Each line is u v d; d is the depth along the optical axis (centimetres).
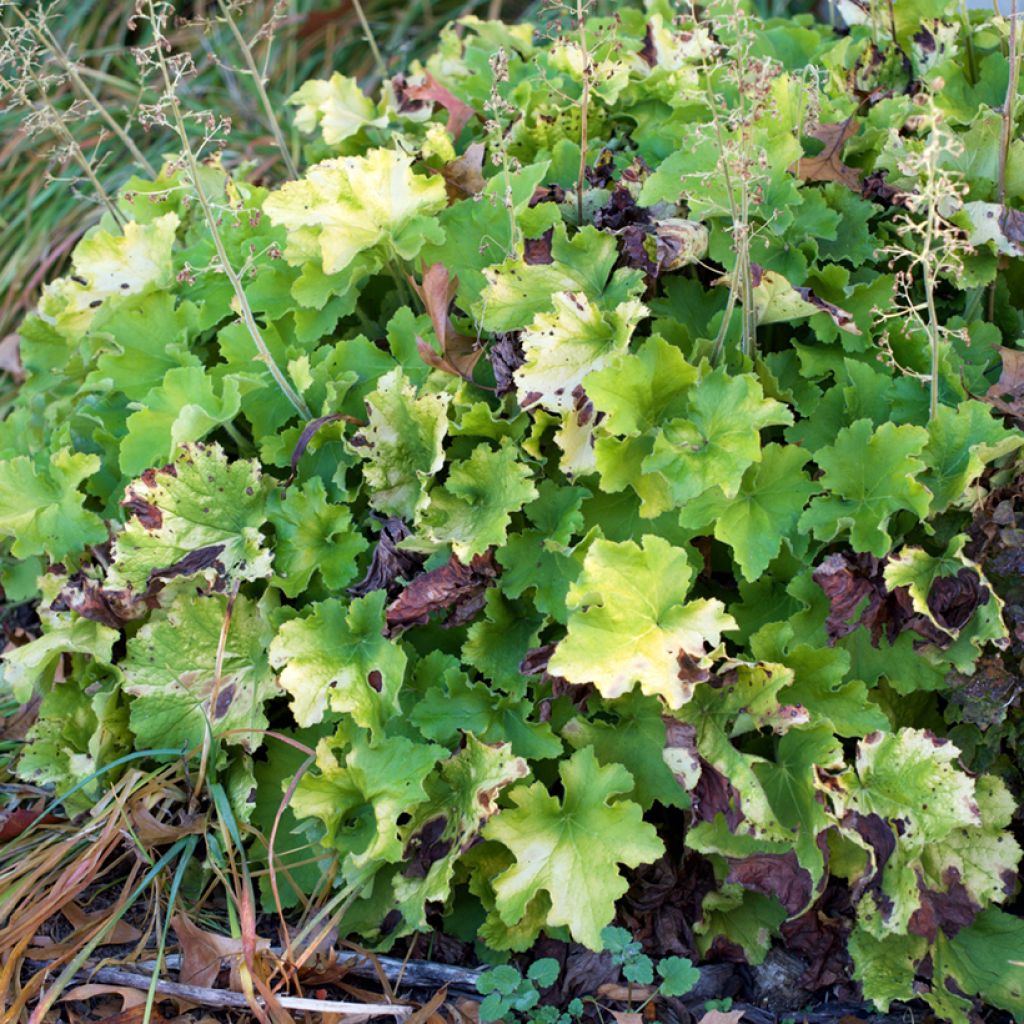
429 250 81
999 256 79
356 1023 70
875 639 71
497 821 68
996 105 85
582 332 71
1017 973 69
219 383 82
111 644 78
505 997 70
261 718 76
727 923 72
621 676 66
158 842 76
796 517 70
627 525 73
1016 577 72
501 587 73
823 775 67
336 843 71
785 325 80
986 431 69
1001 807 70
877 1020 70
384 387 74
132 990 71
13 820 80
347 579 75
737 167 68
